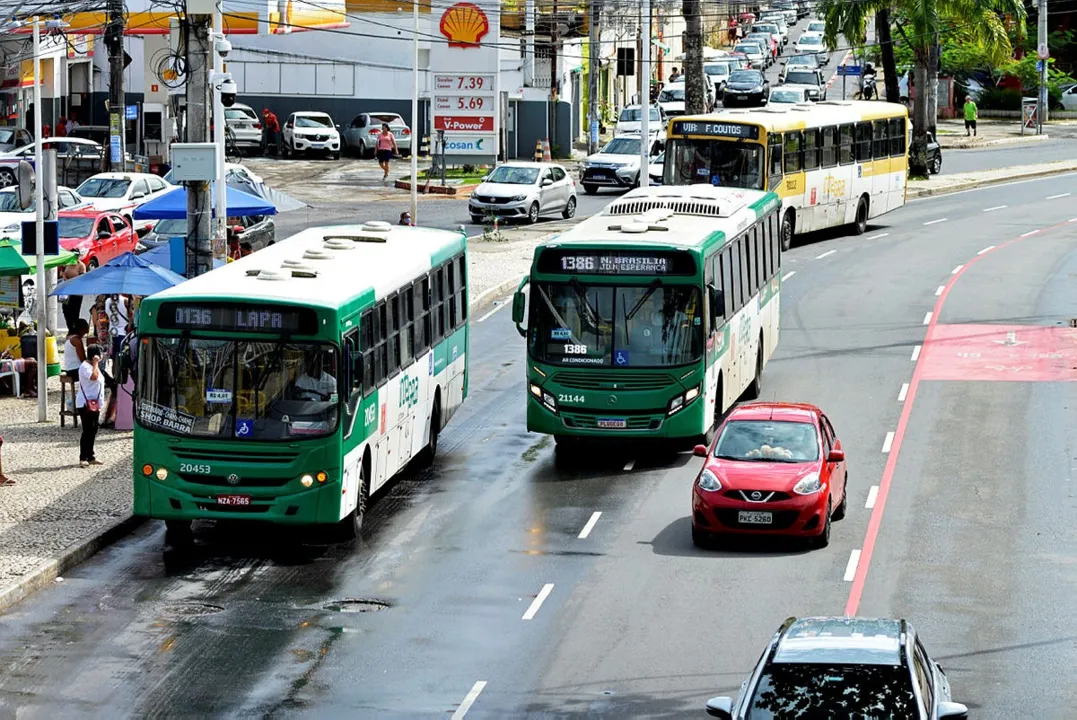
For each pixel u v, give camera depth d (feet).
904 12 461.78
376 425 157.69
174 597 135.13
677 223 194.70
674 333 180.45
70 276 244.63
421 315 176.35
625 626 128.77
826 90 610.24
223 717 107.45
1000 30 451.53
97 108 516.32
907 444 191.62
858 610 133.18
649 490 172.35
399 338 166.61
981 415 204.54
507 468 182.09
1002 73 598.34
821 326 260.62
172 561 146.20
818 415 160.66
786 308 275.59
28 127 469.98
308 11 506.89
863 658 89.45
